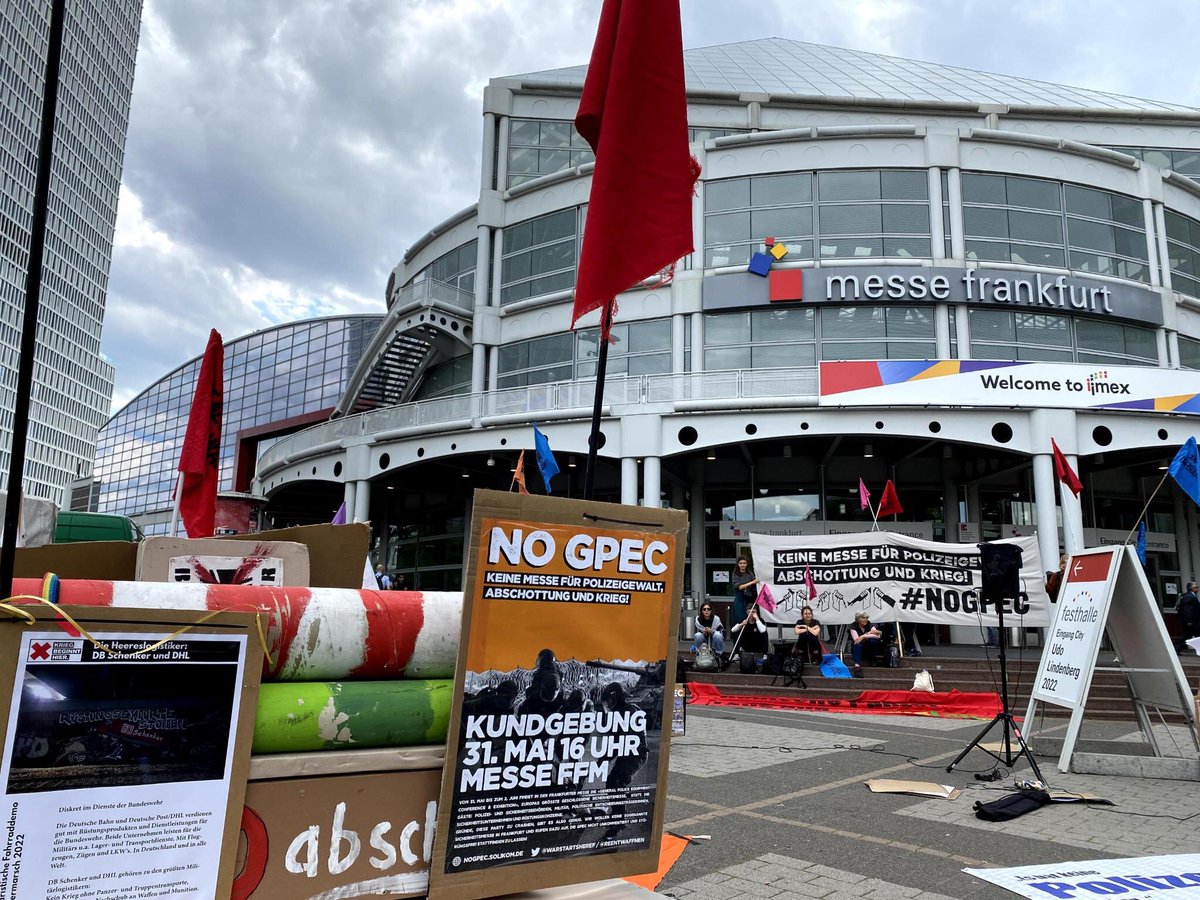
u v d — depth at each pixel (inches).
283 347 2834.6
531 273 993.5
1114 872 177.9
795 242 865.5
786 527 904.9
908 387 719.7
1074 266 859.4
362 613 99.4
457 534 1112.8
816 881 173.8
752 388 760.3
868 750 343.3
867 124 986.7
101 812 77.5
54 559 158.6
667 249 141.4
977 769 301.7
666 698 116.0
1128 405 714.8
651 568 115.9
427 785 99.1
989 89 1115.3
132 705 80.0
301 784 90.9
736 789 265.0
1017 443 714.8
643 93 145.3
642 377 781.3
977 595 575.8
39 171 93.0
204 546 153.2
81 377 4370.1
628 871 110.2
